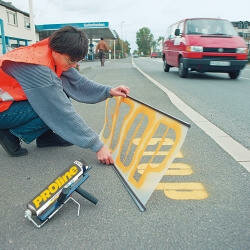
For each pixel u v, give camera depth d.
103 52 18.34
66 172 1.83
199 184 2.15
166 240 1.55
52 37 2.17
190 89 6.98
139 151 2.27
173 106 4.91
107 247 1.50
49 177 2.29
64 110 2.24
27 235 1.61
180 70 9.81
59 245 1.52
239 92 6.57
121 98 3.05
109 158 2.44
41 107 2.29
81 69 12.87
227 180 2.22
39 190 2.09
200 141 3.10
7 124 2.56
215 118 4.11
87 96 2.93
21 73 2.26
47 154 2.77
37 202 1.68
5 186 2.15
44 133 2.90
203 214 1.78
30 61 2.21
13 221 1.73
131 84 7.90
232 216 1.75
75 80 2.89
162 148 2.89
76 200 1.96
